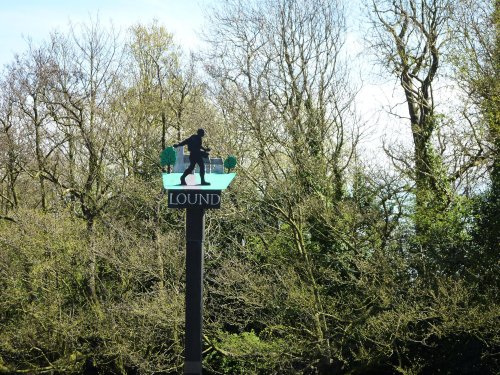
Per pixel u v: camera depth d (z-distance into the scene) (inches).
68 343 1132.5
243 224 1121.4
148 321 1061.1
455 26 1127.0
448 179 1089.4
